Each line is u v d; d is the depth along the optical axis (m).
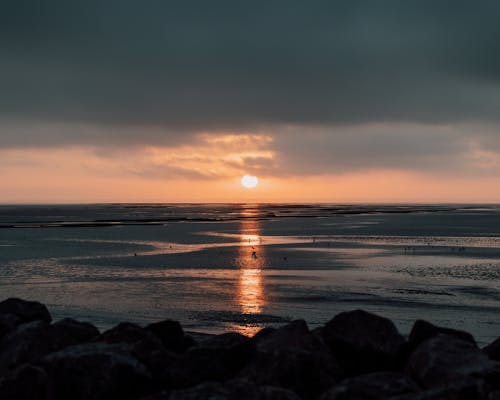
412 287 46.75
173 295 42.88
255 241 98.62
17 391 10.44
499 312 36.81
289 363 11.80
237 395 9.59
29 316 17.53
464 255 73.38
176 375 11.81
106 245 90.38
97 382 10.93
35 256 72.62
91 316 35.44
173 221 182.25
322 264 63.06
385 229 137.00
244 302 40.06
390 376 10.41
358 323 13.62
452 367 11.14
